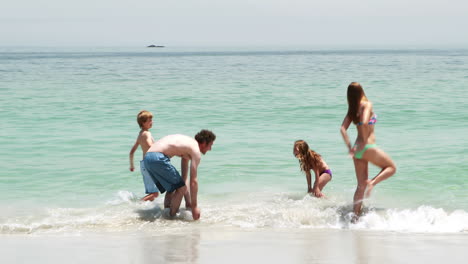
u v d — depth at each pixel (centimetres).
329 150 1541
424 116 2247
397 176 1230
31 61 10769
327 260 639
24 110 2467
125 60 12006
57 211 970
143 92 3481
